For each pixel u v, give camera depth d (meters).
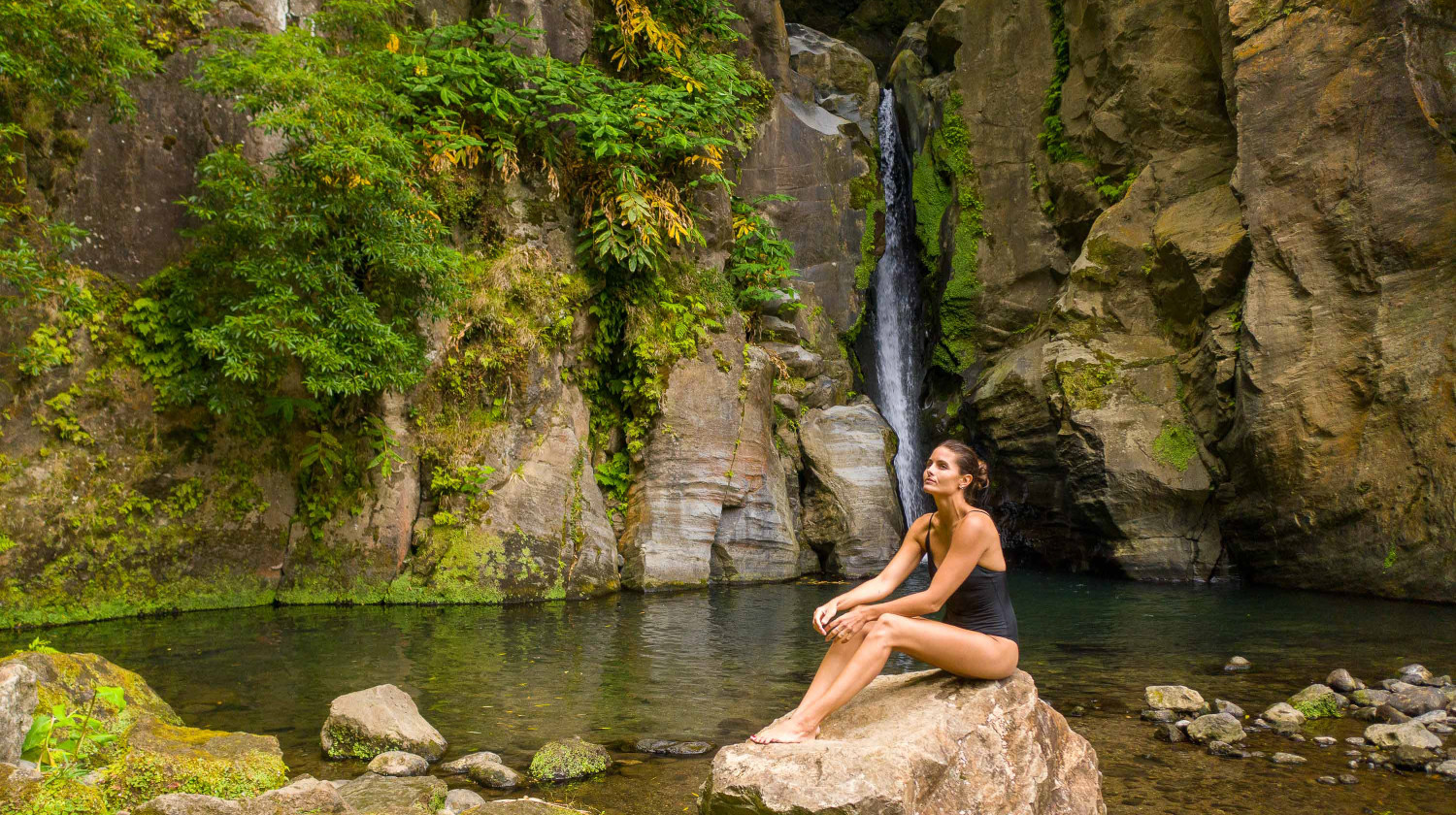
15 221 8.59
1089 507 13.42
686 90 12.51
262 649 7.69
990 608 4.05
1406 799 4.58
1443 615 9.62
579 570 10.91
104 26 8.04
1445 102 10.94
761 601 10.67
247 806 3.38
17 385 8.51
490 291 10.81
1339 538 11.27
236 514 9.77
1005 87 17.09
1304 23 11.87
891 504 13.92
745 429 12.50
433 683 6.66
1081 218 15.83
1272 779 4.85
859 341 17.73
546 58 11.59
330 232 9.62
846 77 18.72
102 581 8.92
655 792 4.61
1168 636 8.70
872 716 3.88
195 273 9.54
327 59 9.18
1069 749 4.19
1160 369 13.52
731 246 14.02
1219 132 14.02
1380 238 11.03
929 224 18.06
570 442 11.20
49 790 3.26
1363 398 11.08
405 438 10.36
